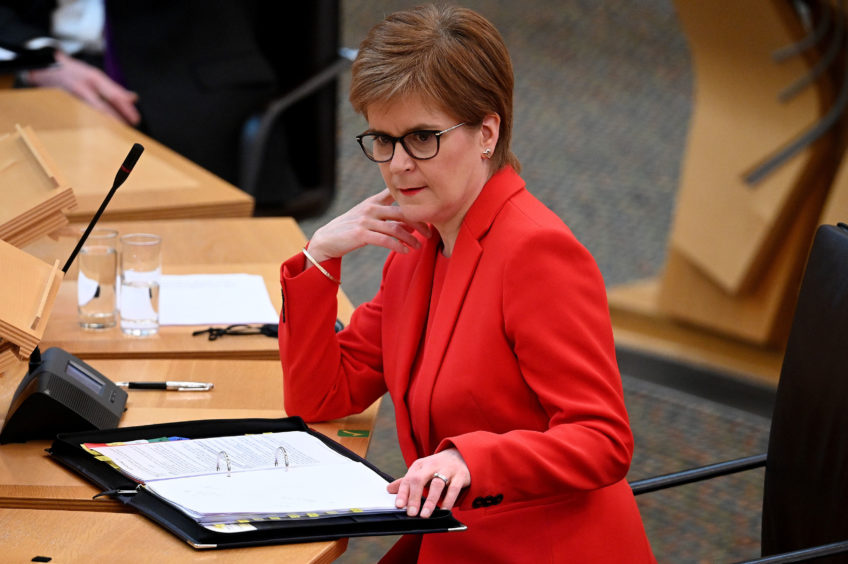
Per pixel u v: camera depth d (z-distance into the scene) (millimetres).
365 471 5930
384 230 6738
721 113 17375
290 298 6793
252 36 15422
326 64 15078
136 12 15070
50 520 5457
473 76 6078
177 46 15180
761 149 16891
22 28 15969
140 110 15023
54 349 6727
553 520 6219
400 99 6078
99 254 7973
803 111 16359
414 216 6375
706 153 17578
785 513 7277
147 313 7969
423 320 6711
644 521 13094
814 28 16062
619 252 22266
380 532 5348
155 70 15156
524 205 6336
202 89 15156
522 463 5734
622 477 6031
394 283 7012
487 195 6355
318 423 7000
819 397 7078
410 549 7230
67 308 8500
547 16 39312
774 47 16125
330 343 6875
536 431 6102
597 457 5840
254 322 8320
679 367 17609
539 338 5965
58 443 6141
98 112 14703
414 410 6488
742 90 16969
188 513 5273
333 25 15055
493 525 6262
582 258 6094
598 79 33531
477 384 6191
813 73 16078
